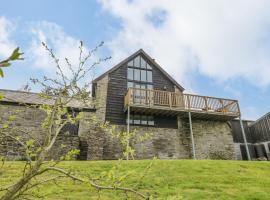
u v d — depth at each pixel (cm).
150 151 1537
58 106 277
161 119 1677
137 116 1639
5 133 238
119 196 582
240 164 1022
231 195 633
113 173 204
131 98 1557
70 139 1288
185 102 1627
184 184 714
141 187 670
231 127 1955
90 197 567
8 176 663
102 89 1659
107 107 1617
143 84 1809
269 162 1103
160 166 916
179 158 1581
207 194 632
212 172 863
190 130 1594
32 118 1377
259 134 1912
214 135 1728
